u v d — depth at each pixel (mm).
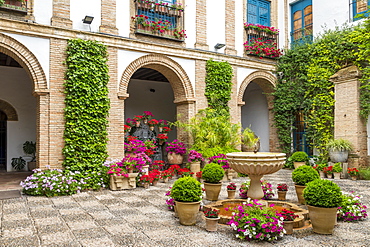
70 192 6633
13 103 11219
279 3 12008
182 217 4453
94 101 7488
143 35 8586
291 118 11398
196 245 3682
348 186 7496
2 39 6684
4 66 11102
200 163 9094
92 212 5188
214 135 8828
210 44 9891
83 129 7305
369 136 9125
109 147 7820
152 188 7441
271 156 4629
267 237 3760
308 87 10727
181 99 9523
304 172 5707
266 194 6035
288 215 4117
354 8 9938
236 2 10633
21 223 4539
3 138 11539
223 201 5504
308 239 3895
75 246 3643
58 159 7129
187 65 9391
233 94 10352
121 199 6211
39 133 7035
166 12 9148
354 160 8844
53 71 7188
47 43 7176
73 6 7555
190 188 4457
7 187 7496
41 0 7168
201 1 9773
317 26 11102
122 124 8078
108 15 8039
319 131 10273
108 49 7957
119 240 3840
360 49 8961
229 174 8688
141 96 13164
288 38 12133
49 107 7102
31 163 11156
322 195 4047
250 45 10758
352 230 4254
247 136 9953
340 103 9359
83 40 7492
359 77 8898
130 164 7379
